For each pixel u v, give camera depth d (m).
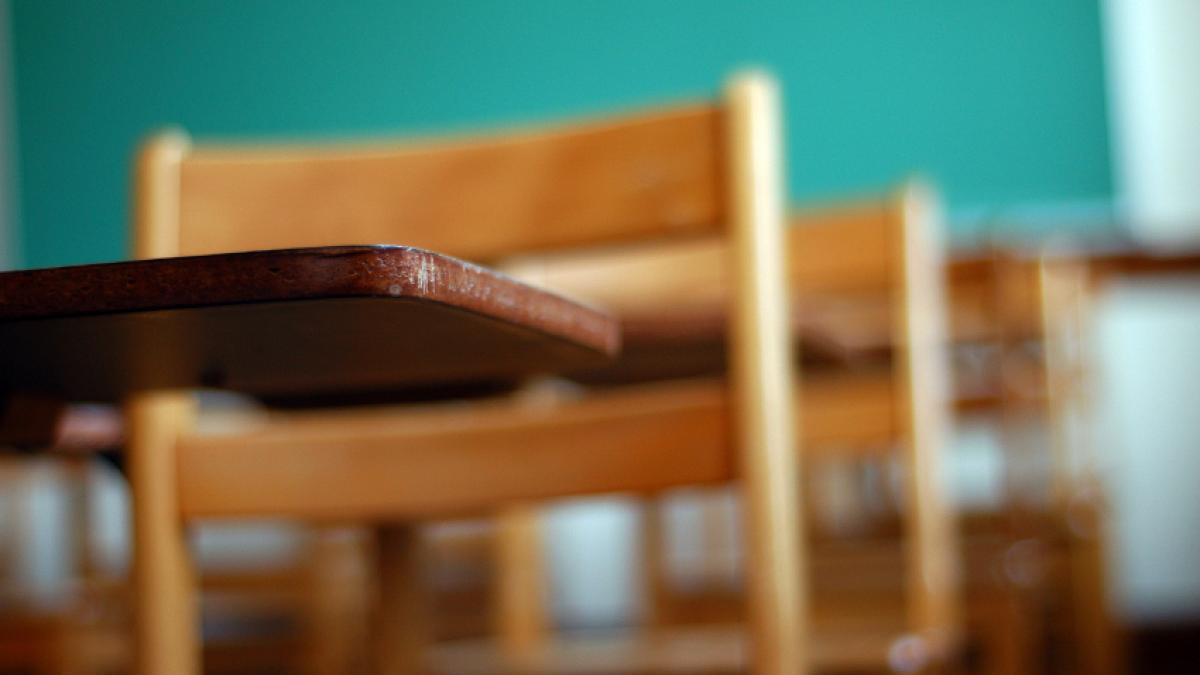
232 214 1.16
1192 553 4.13
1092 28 4.08
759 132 1.05
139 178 1.16
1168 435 4.16
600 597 4.36
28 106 4.44
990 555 2.59
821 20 4.19
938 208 4.11
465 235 1.12
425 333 0.63
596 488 1.05
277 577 2.94
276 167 1.16
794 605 1.02
